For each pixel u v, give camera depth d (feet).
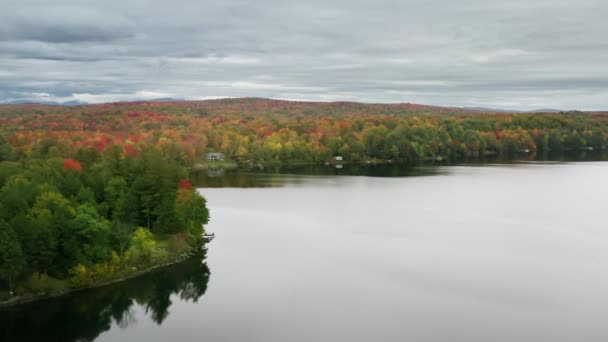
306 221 411.95
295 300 248.52
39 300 232.94
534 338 213.87
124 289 255.09
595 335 215.92
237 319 228.43
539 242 351.05
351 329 219.82
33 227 235.81
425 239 357.61
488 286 267.39
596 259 312.71
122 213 303.68
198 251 320.09
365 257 314.14
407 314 234.38
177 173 387.14
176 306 240.53
